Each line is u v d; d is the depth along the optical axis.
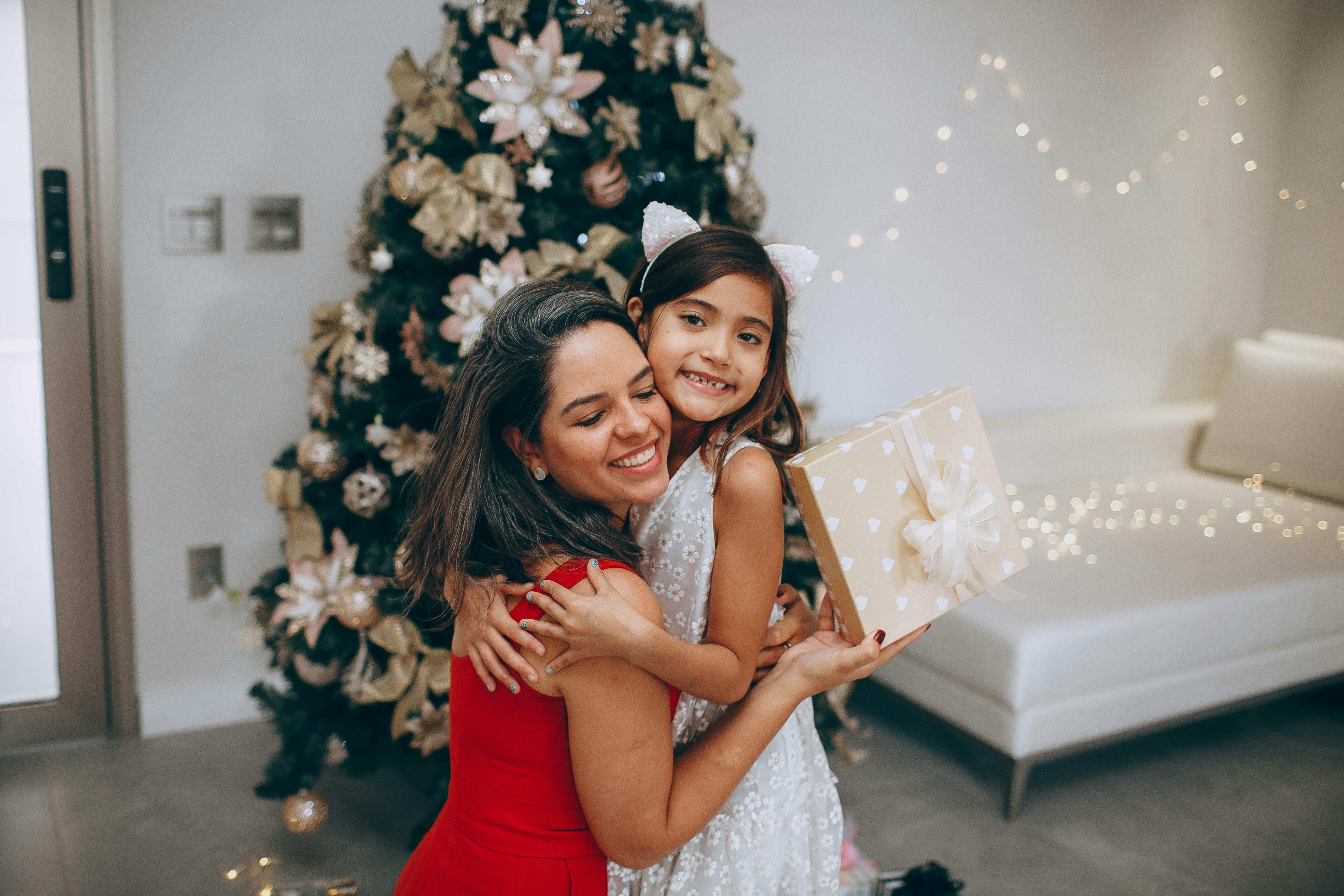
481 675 0.89
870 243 3.03
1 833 2.05
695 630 0.99
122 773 2.31
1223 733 2.62
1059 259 3.42
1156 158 3.54
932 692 2.33
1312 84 3.68
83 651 2.45
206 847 2.02
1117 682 2.21
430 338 1.76
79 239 2.29
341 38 2.35
